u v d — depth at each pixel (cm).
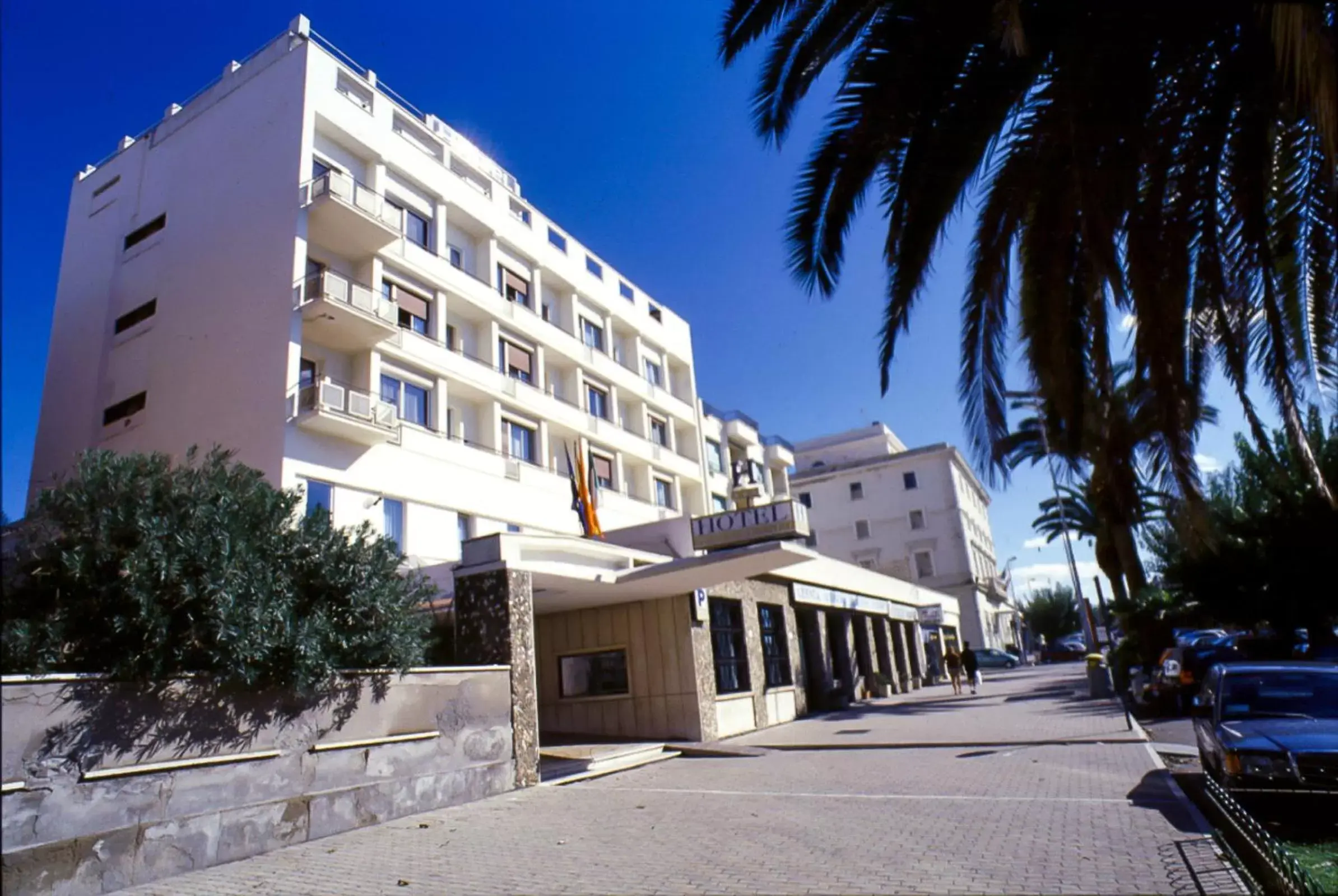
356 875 673
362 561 909
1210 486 2288
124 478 738
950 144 912
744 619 1975
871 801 928
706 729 1662
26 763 611
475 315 2622
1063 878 570
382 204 2219
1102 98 828
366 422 1995
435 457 2294
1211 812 805
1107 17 810
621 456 3356
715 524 1634
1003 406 1147
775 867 641
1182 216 941
